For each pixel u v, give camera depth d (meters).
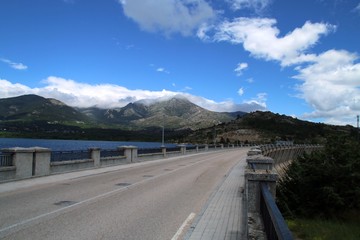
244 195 13.59
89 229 8.39
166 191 15.04
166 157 42.25
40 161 18.48
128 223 9.11
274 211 4.10
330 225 17.17
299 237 14.12
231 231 8.49
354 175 23.72
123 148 30.23
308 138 169.25
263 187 5.99
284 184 25.66
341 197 23.08
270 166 9.80
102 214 10.12
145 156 35.09
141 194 14.04
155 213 10.45
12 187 14.91
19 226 8.51
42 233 7.92
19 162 16.91
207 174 23.03
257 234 5.12
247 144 122.56
